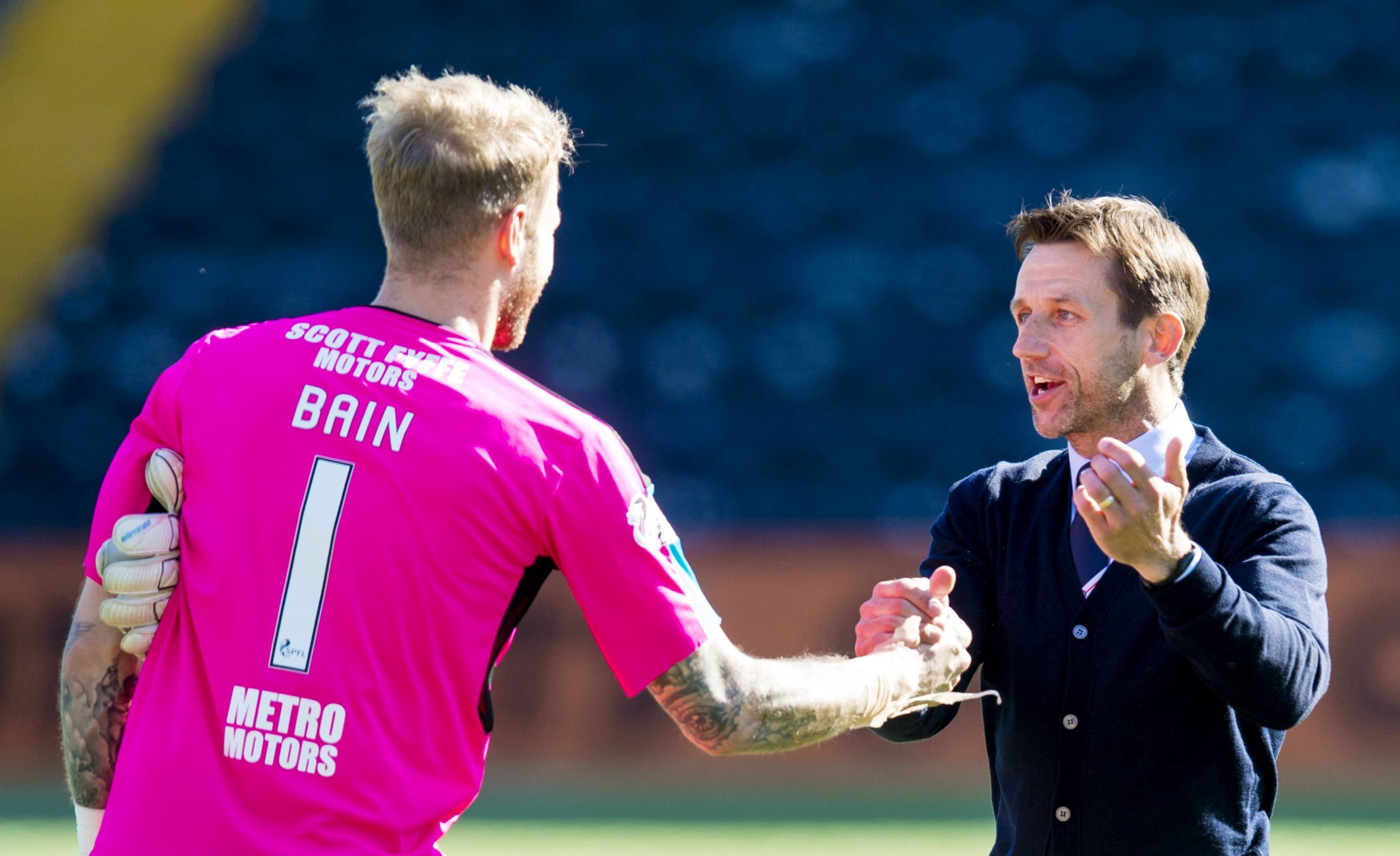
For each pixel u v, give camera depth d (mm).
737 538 34438
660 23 56344
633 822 26531
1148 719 8562
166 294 50656
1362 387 43750
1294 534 8680
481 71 56000
